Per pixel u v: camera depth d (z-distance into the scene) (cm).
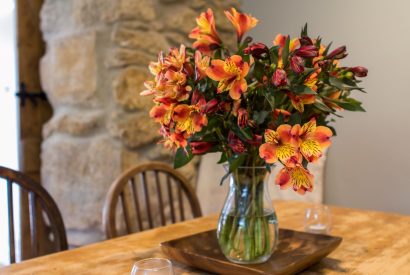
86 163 185
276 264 84
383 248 102
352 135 185
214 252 92
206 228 122
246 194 86
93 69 181
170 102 77
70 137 191
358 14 180
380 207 178
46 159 198
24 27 197
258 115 77
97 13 179
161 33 190
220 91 75
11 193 108
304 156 73
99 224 182
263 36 213
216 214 142
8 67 285
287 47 78
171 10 194
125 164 176
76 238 190
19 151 198
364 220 131
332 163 191
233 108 77
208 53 85
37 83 204
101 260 94
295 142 73
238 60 74
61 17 192
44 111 206
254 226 85
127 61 175
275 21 207
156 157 190
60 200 193
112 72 177
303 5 197
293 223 128
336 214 139
